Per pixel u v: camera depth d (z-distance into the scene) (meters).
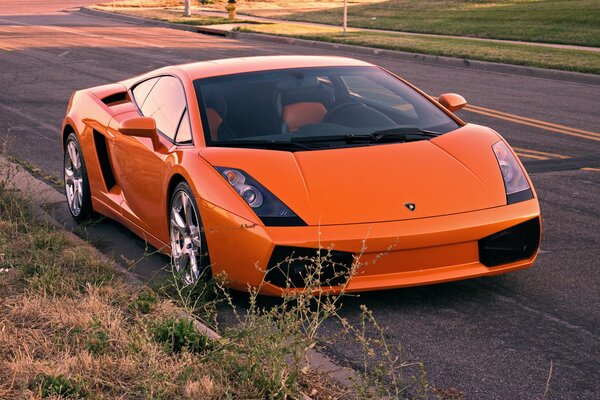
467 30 25.88
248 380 3.52
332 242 4.52
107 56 20.03
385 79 6.16
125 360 3.71
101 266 5.19
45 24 32.03
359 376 3.85
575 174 8.40
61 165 8.88
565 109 12.66
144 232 5.98
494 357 4.17
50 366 3.67
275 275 4.61
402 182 4.87
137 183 5.87
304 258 4.23
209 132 5.33
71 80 15.91
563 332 4.48
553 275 5.38
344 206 4.67
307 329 4.08
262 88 5.74
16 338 4.01
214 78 5.86
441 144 5.33
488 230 4.74
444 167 5.05
